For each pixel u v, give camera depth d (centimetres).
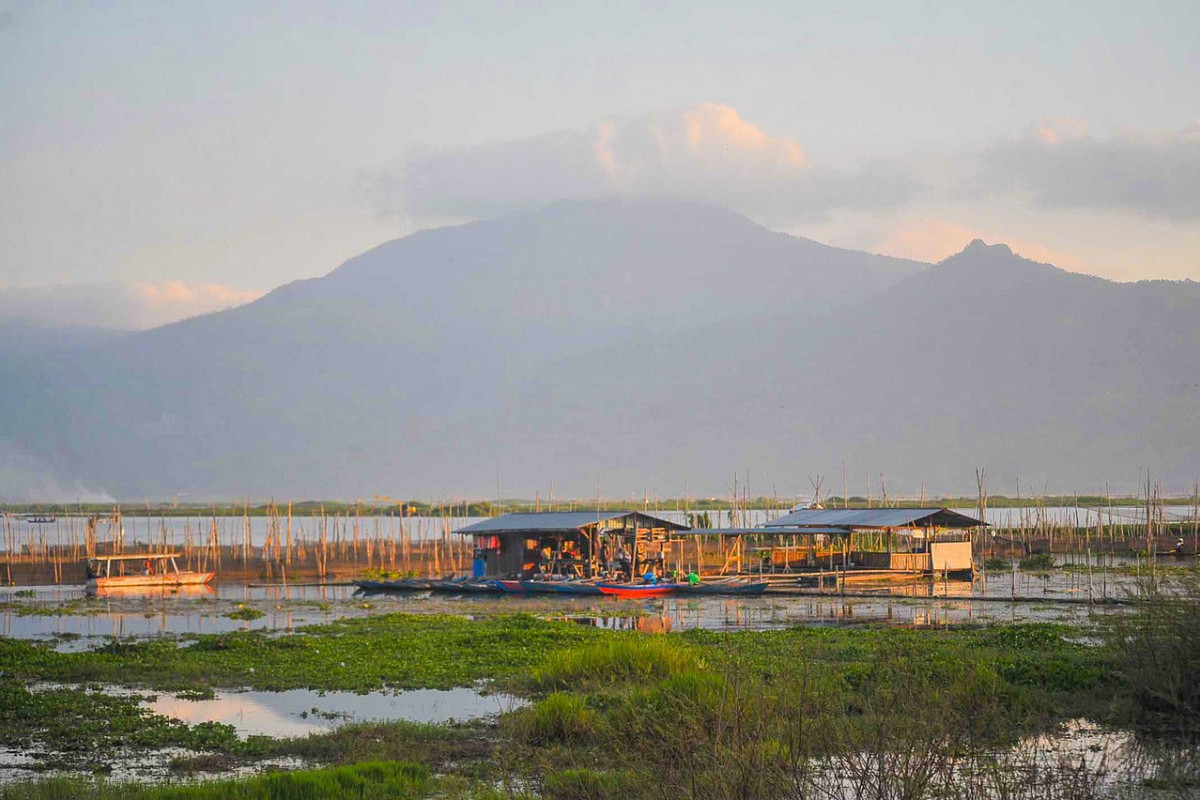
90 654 3622
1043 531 9606
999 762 1645
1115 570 6975
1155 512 10575
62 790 1817
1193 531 8594
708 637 3647
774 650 3231
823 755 1501
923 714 1474
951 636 3603
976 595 5644
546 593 6341
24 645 3772
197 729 2395
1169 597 2428
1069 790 1535
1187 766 1834
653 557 6969
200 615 5372
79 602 6200
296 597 6519
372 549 10200
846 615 4809
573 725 2134
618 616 5003
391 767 1931
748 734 1485
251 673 3209
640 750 1738
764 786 1378
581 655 2825
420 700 2777
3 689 2883
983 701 1802
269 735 2381
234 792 1772
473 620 4688
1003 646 3303
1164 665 2258
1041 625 3712
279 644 3803
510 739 1977
